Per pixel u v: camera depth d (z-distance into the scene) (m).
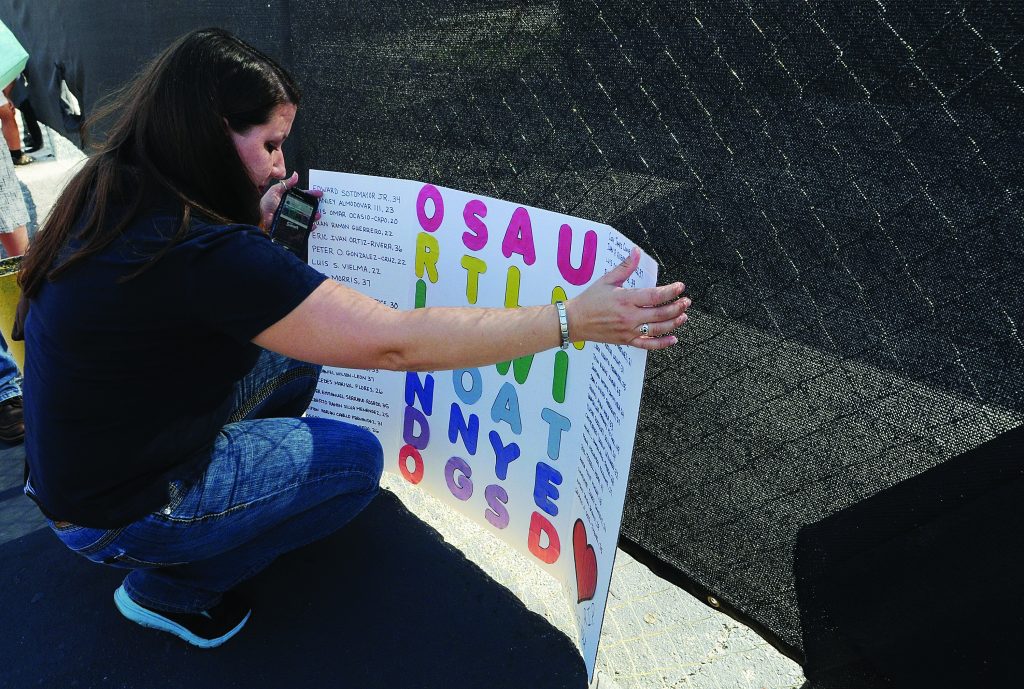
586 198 1.63
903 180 1.17
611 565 1.46
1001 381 1.12
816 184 1.27
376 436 2.20
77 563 2.12
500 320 1.31
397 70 1.95
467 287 1.80
